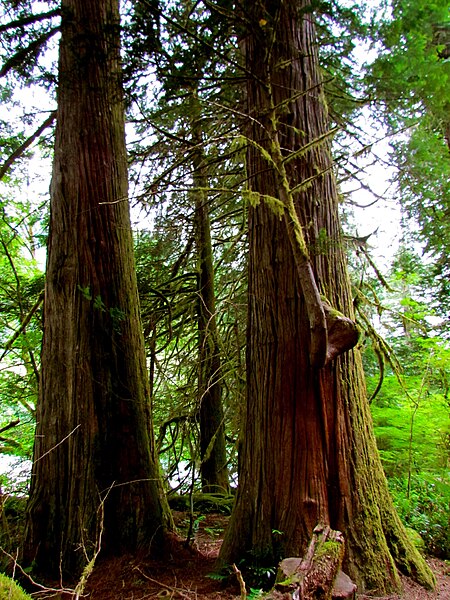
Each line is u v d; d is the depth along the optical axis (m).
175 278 7.20
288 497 2.95
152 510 3.87
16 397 5.84
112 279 4.20
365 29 3.54
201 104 4.52
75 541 3.53
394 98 3.79
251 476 3.21
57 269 4.10
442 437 5.04
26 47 4.38
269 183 3.51
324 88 4.35
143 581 3.24
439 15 3.79
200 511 5.66
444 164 4.95
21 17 4.26
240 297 6.64
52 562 3.46
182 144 5.39
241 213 6.58
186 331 7.66
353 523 2.89
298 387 3.12
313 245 3.29
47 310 4.11
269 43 3.36
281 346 3.23
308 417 3.06
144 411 4.20
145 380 4.34
